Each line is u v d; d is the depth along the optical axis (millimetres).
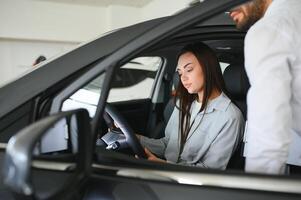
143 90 2232
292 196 670
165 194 721
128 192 743
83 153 712
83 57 999
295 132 964
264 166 798
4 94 967
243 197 681
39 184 743
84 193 764
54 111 900
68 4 7551
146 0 7461
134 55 841
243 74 1509
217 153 1305
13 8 7027
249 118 833
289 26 824
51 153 819
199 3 842
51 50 7695
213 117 1354
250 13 995
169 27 826
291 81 837
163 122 1992
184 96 1495
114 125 1444
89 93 977
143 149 1375
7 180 538
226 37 1400
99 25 7977
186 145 1425
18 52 7383
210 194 700
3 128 915
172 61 2053
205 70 1374
